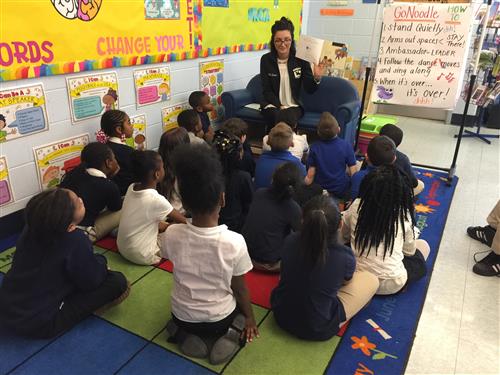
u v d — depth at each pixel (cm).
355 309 165
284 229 195
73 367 146
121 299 173
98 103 257
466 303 187
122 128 250
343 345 158
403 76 306
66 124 240
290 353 153
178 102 328
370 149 212
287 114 297
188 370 146
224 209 218
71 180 220
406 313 177
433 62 296
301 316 153
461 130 305
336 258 148
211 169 134
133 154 200
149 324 167
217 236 139
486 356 157
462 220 264
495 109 460
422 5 288
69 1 224
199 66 341
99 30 245
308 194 243
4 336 160
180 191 135
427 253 213
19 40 204
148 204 196
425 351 158
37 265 148
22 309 149
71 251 149
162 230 221
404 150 397
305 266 148
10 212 222
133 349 154
